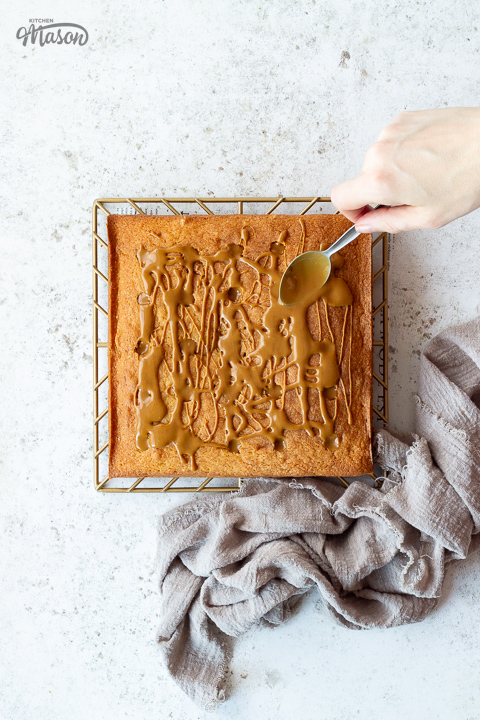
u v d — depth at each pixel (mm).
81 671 799
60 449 800
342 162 792
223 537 751
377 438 761
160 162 794
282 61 792
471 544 774
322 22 791
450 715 791
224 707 791
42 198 796
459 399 758
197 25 791
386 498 750
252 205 792
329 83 792
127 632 799
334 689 792
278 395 749
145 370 748
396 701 792
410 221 631
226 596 755
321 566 760
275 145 792
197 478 796
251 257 750
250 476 757
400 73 792
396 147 616
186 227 751
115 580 799
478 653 793
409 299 794
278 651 793
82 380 799
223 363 748
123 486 794
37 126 794
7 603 801
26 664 799
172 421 748
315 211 788
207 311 749
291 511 758
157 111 793
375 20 792
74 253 798
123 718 795
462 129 611
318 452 750
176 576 774
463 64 792
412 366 795
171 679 796
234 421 748
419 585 747
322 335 748
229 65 792
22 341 800
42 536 801
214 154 792
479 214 795
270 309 746
